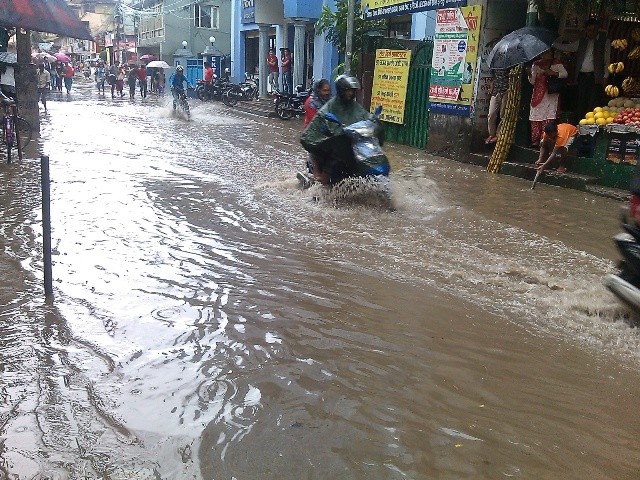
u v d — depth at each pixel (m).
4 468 2.86
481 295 5.24
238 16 33.25
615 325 4.69
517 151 12.29
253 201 8.52
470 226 7.59
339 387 3.67
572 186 10.46
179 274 5.55
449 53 13.91
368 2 17.48
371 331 4.47
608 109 10.45
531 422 3.37
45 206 4.81
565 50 12.16
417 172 11.96
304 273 5.66
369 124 8.58
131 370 3.80
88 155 12.22
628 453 3.12
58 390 3.55
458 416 3.40
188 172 10.71
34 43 41.91
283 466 2.91
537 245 6.84
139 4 51.19
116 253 6.10
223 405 3.43
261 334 4.36
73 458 2.94
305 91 23.38
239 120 22.30
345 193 8.37
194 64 42.34
